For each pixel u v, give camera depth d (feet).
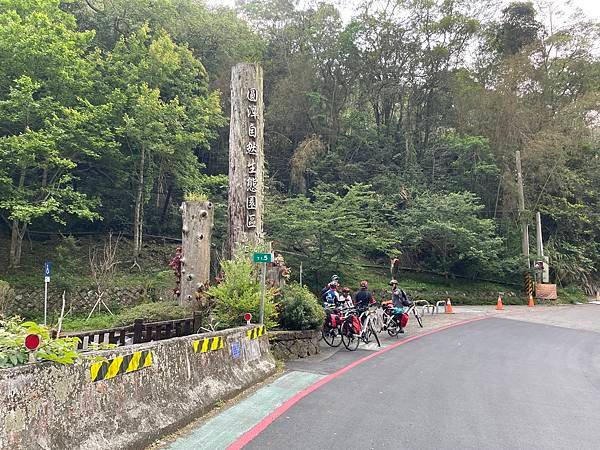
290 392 25.05
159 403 17.70
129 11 85.97
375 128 124.57
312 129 114.93
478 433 19.10
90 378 14.30
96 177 87.25
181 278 42.06
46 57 65.77
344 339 43.52
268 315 33.76
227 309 33.99
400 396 24.93
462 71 119.55
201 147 100.63
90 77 73.20
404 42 120.37
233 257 41.09
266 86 115.75
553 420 21.36
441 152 122.62
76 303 67.05
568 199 121.60
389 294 87.76
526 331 57.57
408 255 107.14
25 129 64.64
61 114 68.64
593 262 118.42
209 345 22.86
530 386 28.40
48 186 67.26
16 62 65.51
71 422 13.19
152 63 77.71
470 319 69.26
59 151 67.21
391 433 18.71
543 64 123.65
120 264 79.46
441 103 125.59
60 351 13.19
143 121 73.46
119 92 72.64
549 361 37.86
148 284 71.67
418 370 32.37
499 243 99.66
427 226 94.17
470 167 117.08
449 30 119.34
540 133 111.96
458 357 38.24
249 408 21.59
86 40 71.97
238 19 107.65
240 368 25.86
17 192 63.62
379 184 110.32
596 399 25.77
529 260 104.17
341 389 26.16
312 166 107.76
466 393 26.02
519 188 106.22
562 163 113.39
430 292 96.48
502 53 129.08
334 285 45.09
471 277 106.42
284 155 112.88
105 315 63.77
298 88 110.42
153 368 17.94
